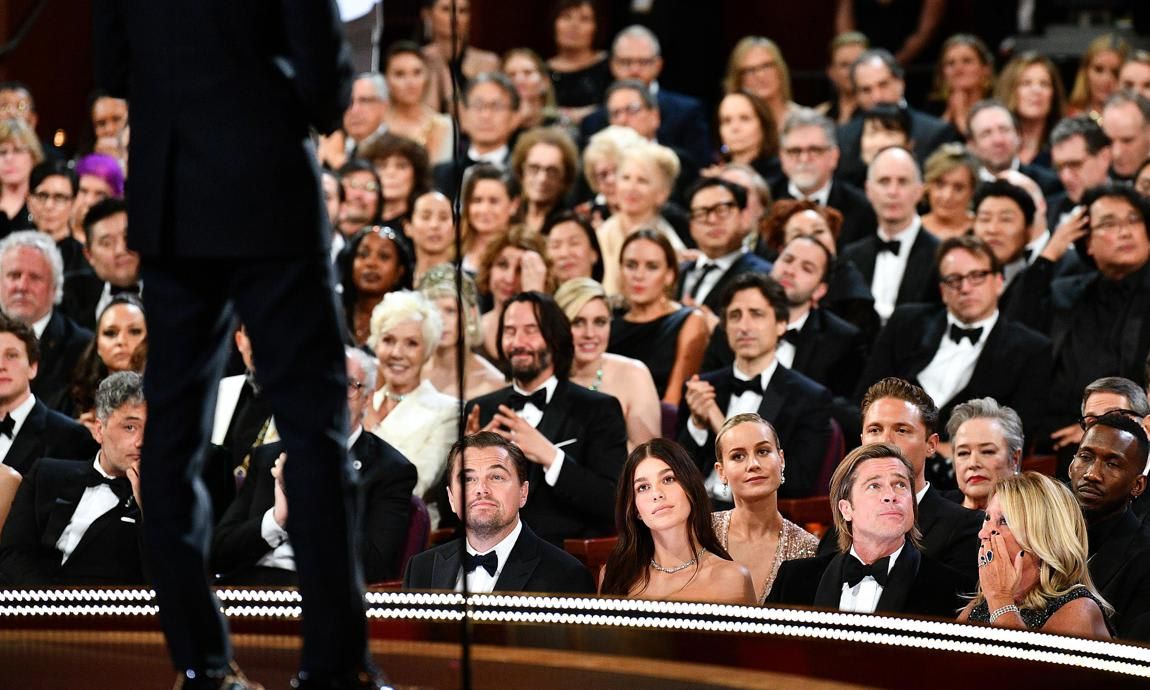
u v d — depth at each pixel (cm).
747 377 2269
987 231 2655
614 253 2852
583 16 3794
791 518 2091
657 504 1692
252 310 951
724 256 2711
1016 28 3897
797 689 1212
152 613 1414
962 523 1805
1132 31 3859
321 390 946
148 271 968
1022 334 2372
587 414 2159
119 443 1916
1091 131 2895
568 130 3494
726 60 4250
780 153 3141
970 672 1259
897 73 3331
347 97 941
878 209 2769
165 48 940
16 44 4009
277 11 939
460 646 1319
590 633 1352
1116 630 1691
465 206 2875
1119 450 1738
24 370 2123
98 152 3359
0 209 3092
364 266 2545
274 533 1873
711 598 1673
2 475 2022
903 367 2411
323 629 938
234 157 930
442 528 2159
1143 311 2402
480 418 2194
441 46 3838
